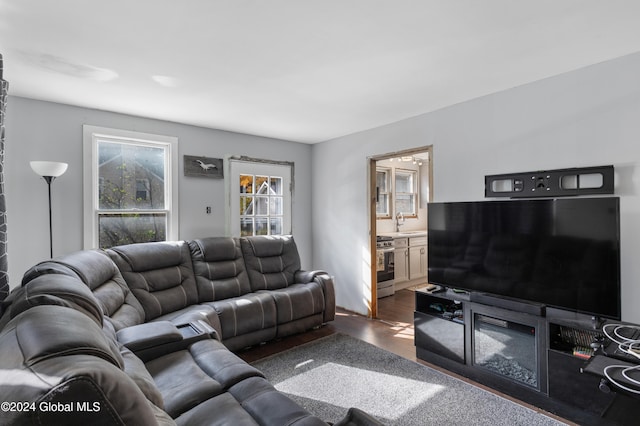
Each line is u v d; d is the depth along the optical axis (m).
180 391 1.56
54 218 3.03
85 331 0.89
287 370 2.74
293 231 4.80
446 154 3.26
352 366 2.80
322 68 2.39
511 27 1.87
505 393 2.37
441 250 2.96
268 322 3.23
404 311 4.37
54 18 1.73
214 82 2.62
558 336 2.22
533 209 2.37
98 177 3.31
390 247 5.20
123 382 0.72
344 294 4.50
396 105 3.22
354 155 4.33
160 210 3.68
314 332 3.63
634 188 2.18
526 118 2.69
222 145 4.13
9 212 2.82
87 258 2.29
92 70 2.37
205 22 1.78
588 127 2.37
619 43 2.06
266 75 2.50
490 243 2.61
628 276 2.20
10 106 2.83
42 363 0.69
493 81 2.64
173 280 3.12
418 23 1.82
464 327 2.62
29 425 0.60
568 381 2.05
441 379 2.59
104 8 1.64
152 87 2.71
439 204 2.98
